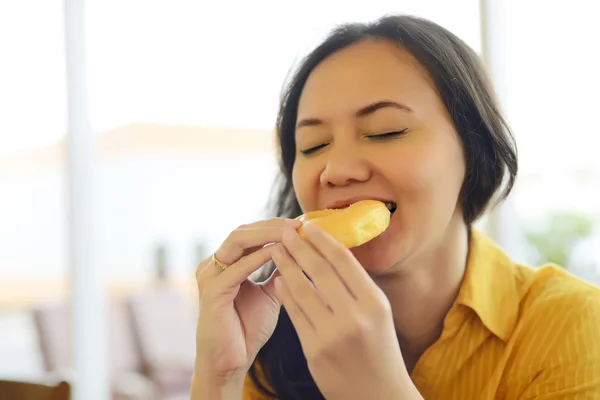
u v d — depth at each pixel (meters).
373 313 0.80
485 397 1.05
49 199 5.06
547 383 1.02
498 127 1.09
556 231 2.46
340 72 1.02
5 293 5.61
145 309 4.47
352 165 0.97
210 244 5.52
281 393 1.22
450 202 1.02
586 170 2.38
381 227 0.91
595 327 1.03
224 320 1.00
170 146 5.95
